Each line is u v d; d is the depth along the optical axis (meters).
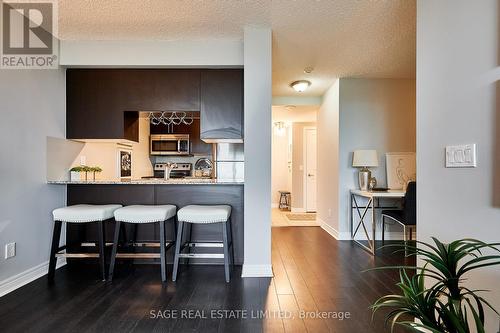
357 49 3.04
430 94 1.58
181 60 2.88
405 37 2.76
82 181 2.78
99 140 3.10
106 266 2.88
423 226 1.64
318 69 3.65
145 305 2.04
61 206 2.90
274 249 3.54
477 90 1.29
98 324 1.78
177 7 2.26
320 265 2.93
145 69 3.00
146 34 2.73
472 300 1.33
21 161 2.37
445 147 1.48
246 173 2.65
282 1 2.18
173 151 4.73
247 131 2.65
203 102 2.98
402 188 3.94
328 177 4.53
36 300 2.10
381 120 4.04
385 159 4.03
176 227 2.94
